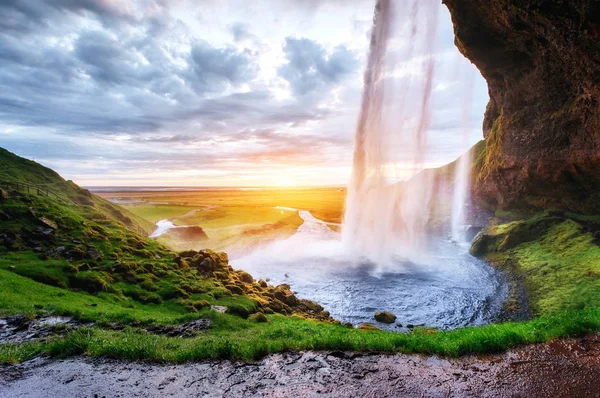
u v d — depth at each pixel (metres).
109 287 28.92
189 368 10.87
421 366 10.63
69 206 53.38
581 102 46.84
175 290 30.12
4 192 40.25
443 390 8.95
